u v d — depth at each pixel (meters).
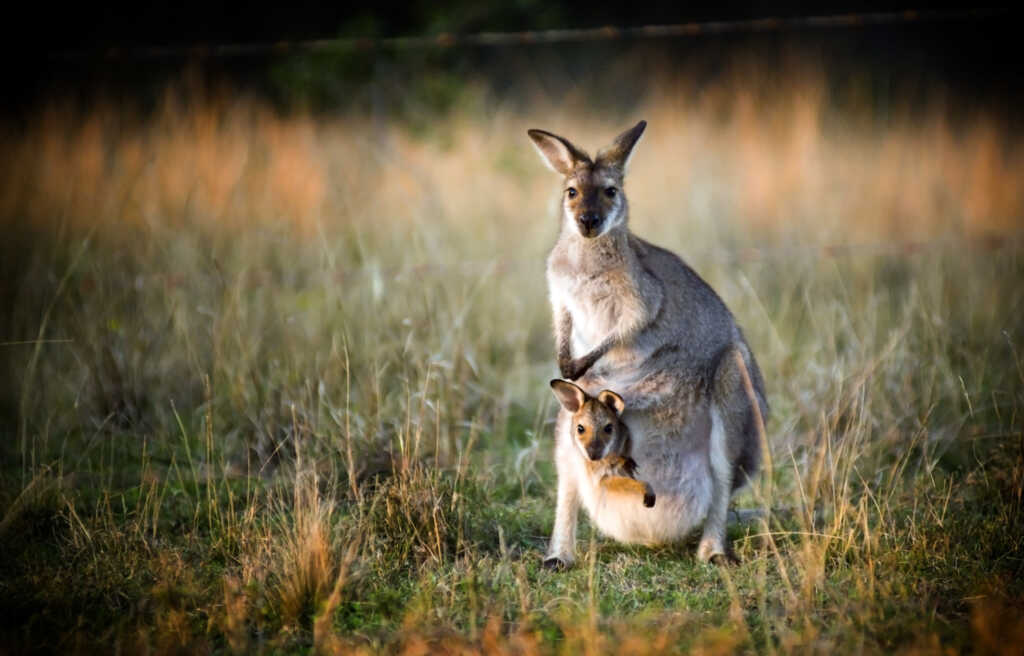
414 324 16.73
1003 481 13.64
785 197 24.98
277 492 13.70
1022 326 18.47
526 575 11.79
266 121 27.17
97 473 14.82
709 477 12.72
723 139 29.12
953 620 10.51
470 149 27.42
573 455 12.52
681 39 43.88
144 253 19.42
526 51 40.88
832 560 11.96
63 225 19.00
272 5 42.69
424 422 14.60
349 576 11.01
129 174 21.97
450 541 12.52
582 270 13.65
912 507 13.49
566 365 13.51
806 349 18.06
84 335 17.12
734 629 10.12
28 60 31.70
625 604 11.10
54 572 11.52
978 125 29.53
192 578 11.35
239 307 17.14
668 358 13.30
